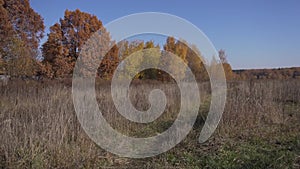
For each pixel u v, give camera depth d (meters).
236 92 6.60
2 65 10.52
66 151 3.01
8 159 2.81
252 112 5.13
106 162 3.10
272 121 4.97
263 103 5.68
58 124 3.58
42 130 3.46
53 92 5.75
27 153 2.92
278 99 7.18
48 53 14.82
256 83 8.14
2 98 5.65
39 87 6.96
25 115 4.29
